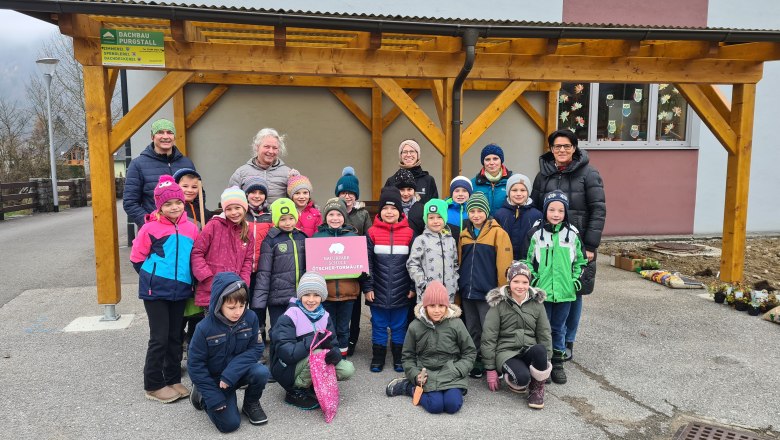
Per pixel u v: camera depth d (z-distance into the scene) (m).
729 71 6.15
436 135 5.64
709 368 4.18
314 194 8.72
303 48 5.14
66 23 4.43
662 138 10.13
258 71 5.07
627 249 8.97
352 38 6.75
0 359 4.22
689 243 9.54
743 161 6.37
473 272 4.00
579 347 4.63
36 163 22.59
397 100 5.53
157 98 4.94
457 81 5.48
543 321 3.67
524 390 3.55
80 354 4.34
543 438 3.13
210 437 3.11
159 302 3.49
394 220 4.03
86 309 5.52
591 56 5.81
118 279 5.12
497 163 4.46
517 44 5.95
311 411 3.45
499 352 3.67
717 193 10.34
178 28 4.59
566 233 3.92
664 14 9.84
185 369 4.01
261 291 3.88
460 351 3.62
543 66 5.73
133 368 4.07
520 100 9.31
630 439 3.14
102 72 4.79
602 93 9.83
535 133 9.49
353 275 3.94
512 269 3.63
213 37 6.76
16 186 15.01
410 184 4.57
